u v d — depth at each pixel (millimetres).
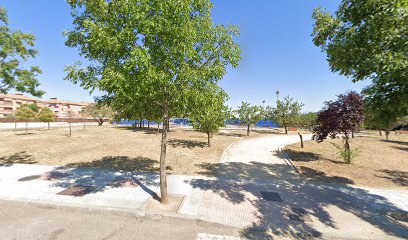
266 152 13516
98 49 4578
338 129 10148
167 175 7668
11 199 5234
